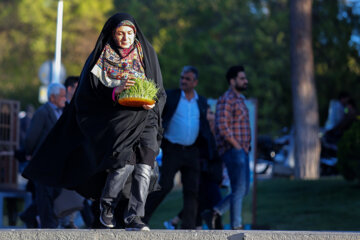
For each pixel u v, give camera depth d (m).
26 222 23.75
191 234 12.76
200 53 83.69
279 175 50.00
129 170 13.92
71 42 111.44
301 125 48.22
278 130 75.25
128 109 13.66
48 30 111.19
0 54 112.12
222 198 25.31
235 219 21.78
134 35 13.95
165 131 21.86
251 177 26.77
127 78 13.41
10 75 112.06
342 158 34.25
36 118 21.98
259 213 30.06
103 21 114.81
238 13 81.50
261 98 76.25
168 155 21.73
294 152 48.84
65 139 15.26
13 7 113.81
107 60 13.82
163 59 86.00
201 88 81.56
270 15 80.12
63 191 21.23
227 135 21.61
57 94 22.20
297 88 48.75
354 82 73.25
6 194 31.11
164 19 94.50
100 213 15.61
